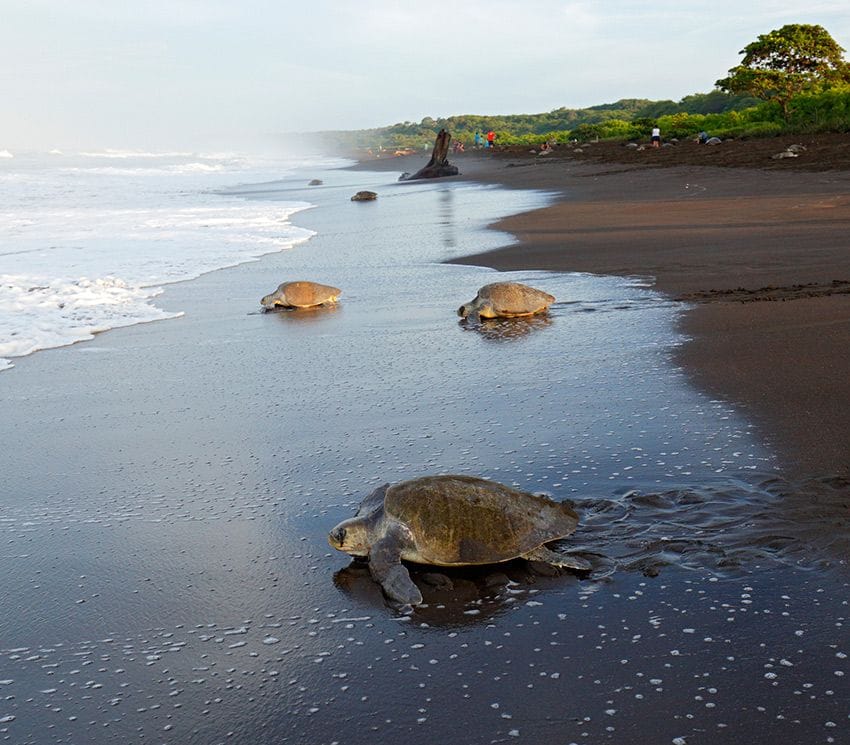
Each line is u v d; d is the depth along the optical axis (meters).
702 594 3.58
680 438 5.27
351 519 4.08
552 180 32.38
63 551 4.35
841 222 14.48
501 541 3.90
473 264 13.35
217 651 3.41
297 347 8.57
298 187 40.28
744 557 3.81
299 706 3.04
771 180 23.44
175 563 4.18
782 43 49.34
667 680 3.05
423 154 93.44
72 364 8.21
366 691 3.11
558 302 9.96
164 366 8.02
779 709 2.87
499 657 3.27
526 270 12.42
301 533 4.44
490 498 4.01
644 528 4.15
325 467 5.27
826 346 6.96
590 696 2.99
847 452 4.84
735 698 2.93
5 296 11.48
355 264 14.14
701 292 9.78
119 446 5.87
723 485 4.55
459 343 8.31
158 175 56.03
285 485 5.04
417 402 6.44
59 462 5.61
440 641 3.40
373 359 7.89
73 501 4.97
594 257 12.98
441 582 3.83
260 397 6.85
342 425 6.02
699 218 16.55
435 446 5.47
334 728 2.91
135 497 4.98
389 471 5.12
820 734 2.74
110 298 11.43
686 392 6.16
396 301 10.84
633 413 5.80
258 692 3.13
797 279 10.06
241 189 39.19
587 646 3.29
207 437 5.95
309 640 3.46
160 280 13.02
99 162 83.62
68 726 2.99
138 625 3.64
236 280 12.95
